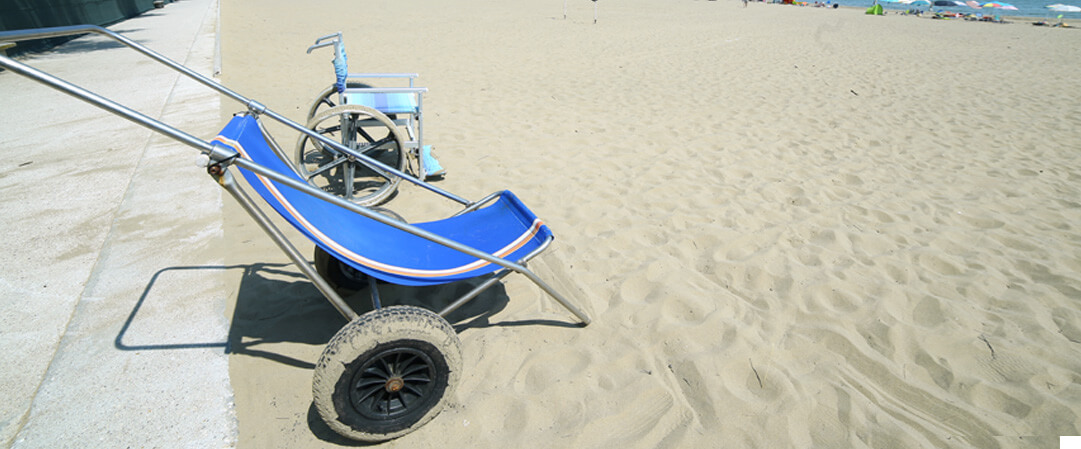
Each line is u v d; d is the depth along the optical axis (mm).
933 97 7668
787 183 4582
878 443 2094
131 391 2264
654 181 4582
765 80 8633
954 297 3004
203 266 3193
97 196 4137
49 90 7711
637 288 3082
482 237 2785
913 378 2418
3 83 8188
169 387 2289
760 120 6434
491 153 5195
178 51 10719
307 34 12641
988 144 5680
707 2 28031
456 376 2092
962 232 3768
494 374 2428
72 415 2143
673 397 2303
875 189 4496
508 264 2359
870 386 2373
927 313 2859
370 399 2002
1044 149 5527
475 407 2244
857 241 3613
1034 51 12133
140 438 2051
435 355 1985
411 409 2059
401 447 2061
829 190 4449
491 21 15766
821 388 2359
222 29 13648
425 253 2539
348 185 3990
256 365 2424
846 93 7844
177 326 2664
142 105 6734
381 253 2367
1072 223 3918
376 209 2840
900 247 3543
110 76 8516
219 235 3564
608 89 7875
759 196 4316
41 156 5012
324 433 2104
